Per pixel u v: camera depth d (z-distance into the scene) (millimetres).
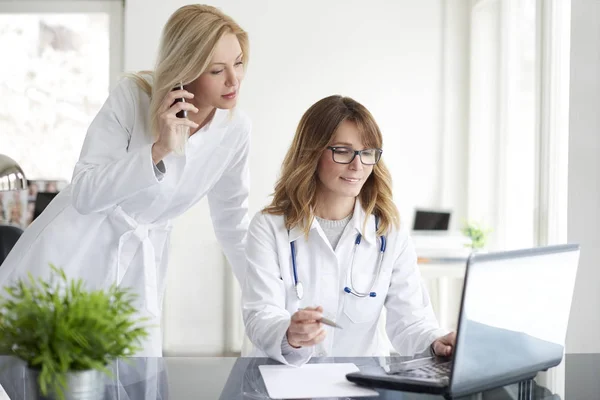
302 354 1456
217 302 4656
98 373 1052
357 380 1272
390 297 1830
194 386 1273
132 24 4617
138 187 1753
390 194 1833
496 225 4375
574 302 2770
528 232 3906
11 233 2646
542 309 1313
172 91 1802
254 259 1729
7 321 1021
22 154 4871
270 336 1452
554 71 3342
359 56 4770
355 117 1690
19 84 4840
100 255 1971
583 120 2740
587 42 2715
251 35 4723
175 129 1771
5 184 2508
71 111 4863
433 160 4828
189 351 4648
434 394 1211
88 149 1861
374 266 1797
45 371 964
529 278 1267
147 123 1913
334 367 1409
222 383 1294
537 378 1344
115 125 1892
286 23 4730
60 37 4828
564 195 3330
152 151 1795
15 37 4820
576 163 2773
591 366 1439
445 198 4836
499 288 1206
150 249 2039
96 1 4809
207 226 4645
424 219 4371
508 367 1259
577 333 2758
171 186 1960
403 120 4809
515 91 4117
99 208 1800
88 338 1019
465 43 4793
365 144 1696
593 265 2703
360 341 1810
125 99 1912
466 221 4570
